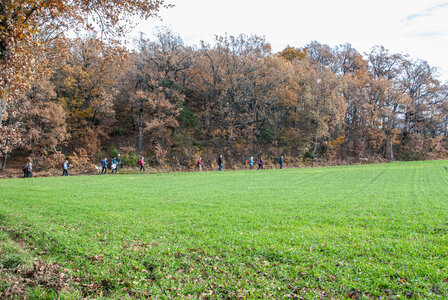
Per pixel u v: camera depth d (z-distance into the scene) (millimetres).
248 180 30516
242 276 7082
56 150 44438
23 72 9477
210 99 59062
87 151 46688
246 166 51125
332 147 58438
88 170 42625
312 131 55438
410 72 71562
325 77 55031
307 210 14438
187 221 12328
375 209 14445
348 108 65188
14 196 18547
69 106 48250
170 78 53562
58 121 41531
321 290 6363
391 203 16172
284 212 14039
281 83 56406
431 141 66062
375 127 60844
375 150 67000
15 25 8695
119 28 12406
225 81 53250
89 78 47031
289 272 7195
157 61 51344
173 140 52188
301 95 55031
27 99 37438
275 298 6098
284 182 28562
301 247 8680
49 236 10008
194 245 9219
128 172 42062
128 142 53000
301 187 24531
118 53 12930
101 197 18688
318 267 7301
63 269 7496
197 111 61844
